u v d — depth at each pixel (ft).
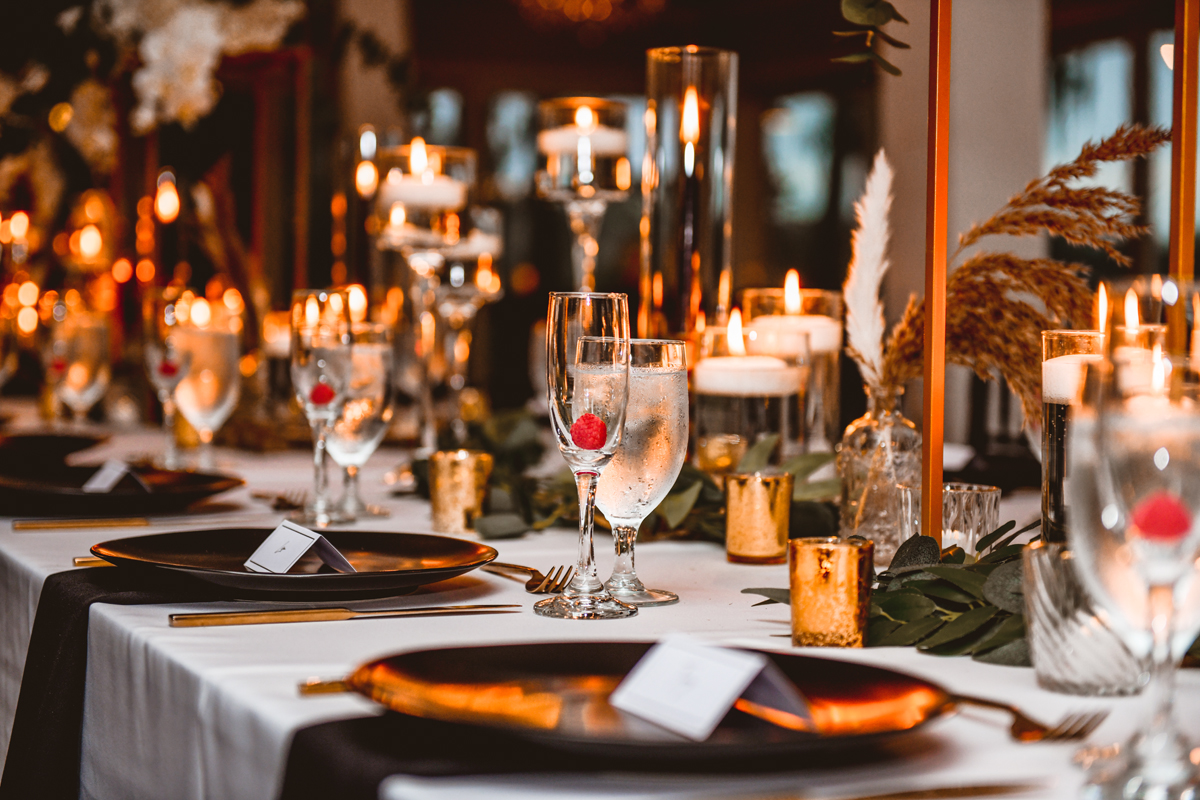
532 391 20.76
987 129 19.33
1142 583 2.11
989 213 19.31
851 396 8.34
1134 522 2.08
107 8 10.09
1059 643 2.71
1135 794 1.95
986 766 2.20
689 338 6.32
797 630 3.21
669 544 5.22
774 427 5.44
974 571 3.39
